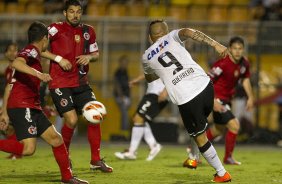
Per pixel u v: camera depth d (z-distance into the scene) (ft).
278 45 148.97
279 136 142.10
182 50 65.36
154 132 142.10
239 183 68.44
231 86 90.58
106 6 171.12
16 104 63.41
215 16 173.06
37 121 64.44
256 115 144.97
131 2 171.63
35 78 63.52
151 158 97.14
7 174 75.10
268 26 148.97
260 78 148.97
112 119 145.48
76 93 75.31
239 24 148.15
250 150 124.88
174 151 118.93
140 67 148.66
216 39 147.64
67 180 65.10
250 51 148.46
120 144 133.69
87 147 125.29
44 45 63.87
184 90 64.28
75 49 75.31
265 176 76.13
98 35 147.95
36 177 72.18
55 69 74.54
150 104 96.89
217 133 93.50
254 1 176.04
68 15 75.05
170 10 171.94
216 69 89.25
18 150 63.93
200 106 64.44
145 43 148.66
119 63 146.10
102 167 77.41
